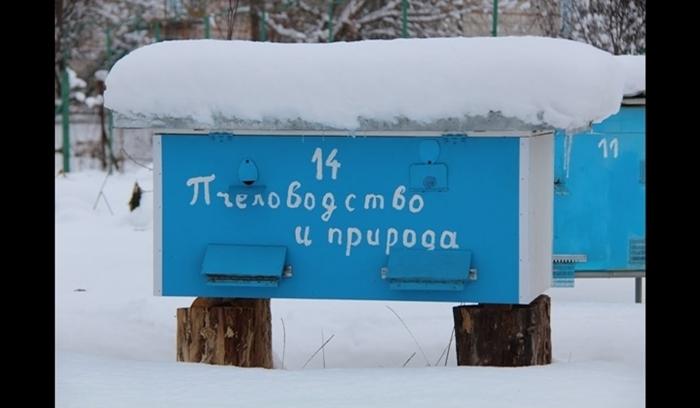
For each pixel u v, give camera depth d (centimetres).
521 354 654
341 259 653
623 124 978
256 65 650
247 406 546
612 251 986
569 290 1109
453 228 641
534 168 646
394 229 648
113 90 658
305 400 557
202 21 2495
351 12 2494
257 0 2494
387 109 632
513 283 638
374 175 648
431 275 637
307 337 857
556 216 980
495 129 625
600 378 602
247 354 677
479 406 544
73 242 1500
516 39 634
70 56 2398
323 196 654
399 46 645
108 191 1941
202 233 664
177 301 1005
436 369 633
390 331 873
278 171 656
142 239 1534
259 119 645
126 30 2458
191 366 643
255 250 657
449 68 631
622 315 920
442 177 639
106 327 880
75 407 545
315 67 646
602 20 2308
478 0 2472
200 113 650
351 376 613
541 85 618
